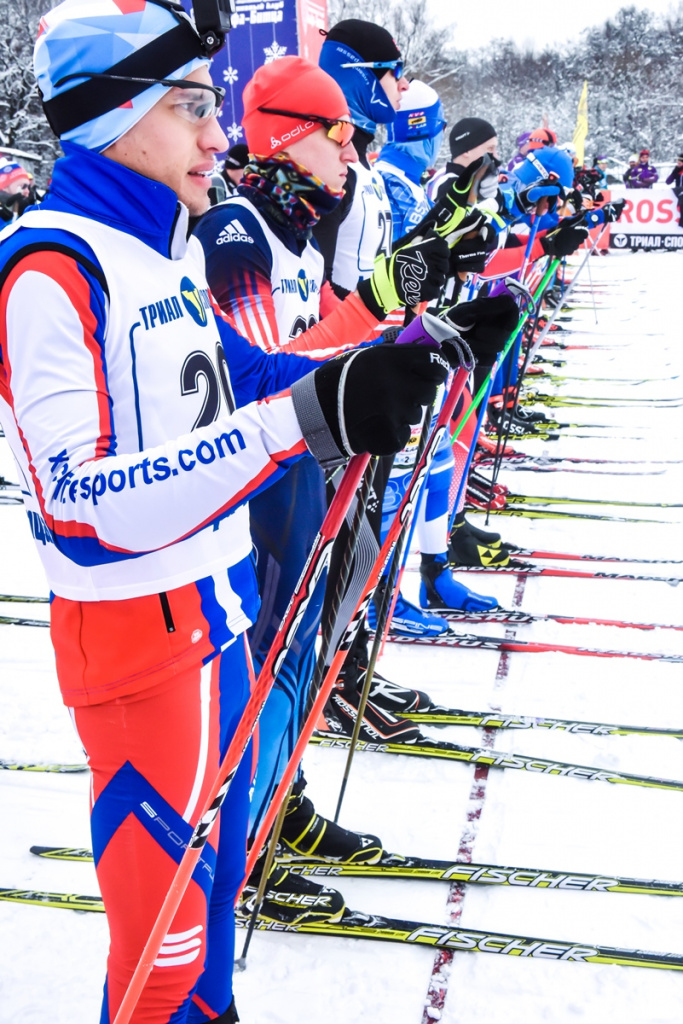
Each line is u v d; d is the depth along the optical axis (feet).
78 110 3.43
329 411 3.19
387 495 8.87
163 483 3.05
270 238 5.98
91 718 3.78
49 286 3.22
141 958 3.66
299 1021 5.33
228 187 13.56
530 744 8.25
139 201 3.57
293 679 6.07
